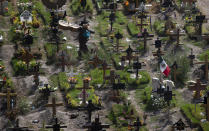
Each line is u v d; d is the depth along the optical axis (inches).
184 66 3348.9
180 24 4188.0
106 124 2662.4
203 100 2965.1
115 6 4436.5
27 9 4279.0
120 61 3545.8
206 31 4025.6
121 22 4242.1
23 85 3198.8
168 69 3129.9
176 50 3740.2
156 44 3548.2
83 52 3654.0
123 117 2878.9
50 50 3663.9
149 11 4436.5
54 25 3878.0
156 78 3102.9
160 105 2984.7
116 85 2997.0
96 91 3154.5
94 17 4325.8
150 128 2802.7
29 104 2997.0
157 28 4097.0
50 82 3245.6
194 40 3907.5
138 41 3890.3
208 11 4468.5
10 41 3794.3
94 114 2915.8
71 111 2942.9
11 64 3479.3
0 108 2950.3
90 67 3454.7
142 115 2910.9
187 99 3083.2
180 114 2928.2
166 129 2790.4
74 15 4323.3
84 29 3673.7
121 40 3917.3
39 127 2787.9
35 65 3334.2
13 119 2859.3
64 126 2655.0
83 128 2792.8
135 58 3476.9
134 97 3115.2
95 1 4608.8
